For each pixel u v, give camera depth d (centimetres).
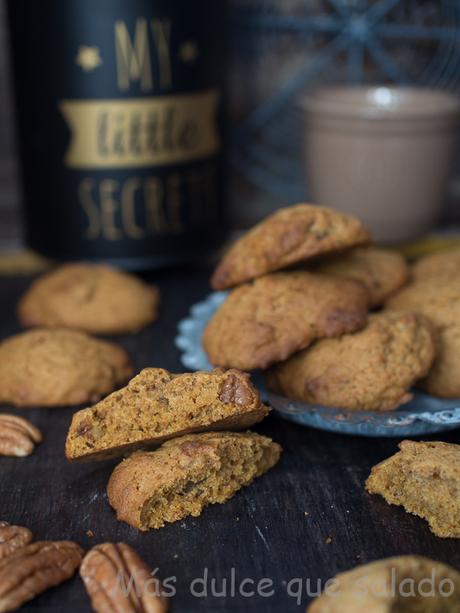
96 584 27
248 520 31
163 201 48
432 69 55
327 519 31
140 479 30
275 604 27
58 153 46
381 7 53
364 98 50
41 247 49
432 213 50
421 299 39
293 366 36
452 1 53
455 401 36
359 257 41
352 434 34
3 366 38
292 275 37
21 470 33
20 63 46
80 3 43
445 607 26
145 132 46
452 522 30
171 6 44
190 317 46
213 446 31
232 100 55
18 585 27
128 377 39
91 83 45
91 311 44
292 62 55
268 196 58
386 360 34
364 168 47
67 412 37
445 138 48
